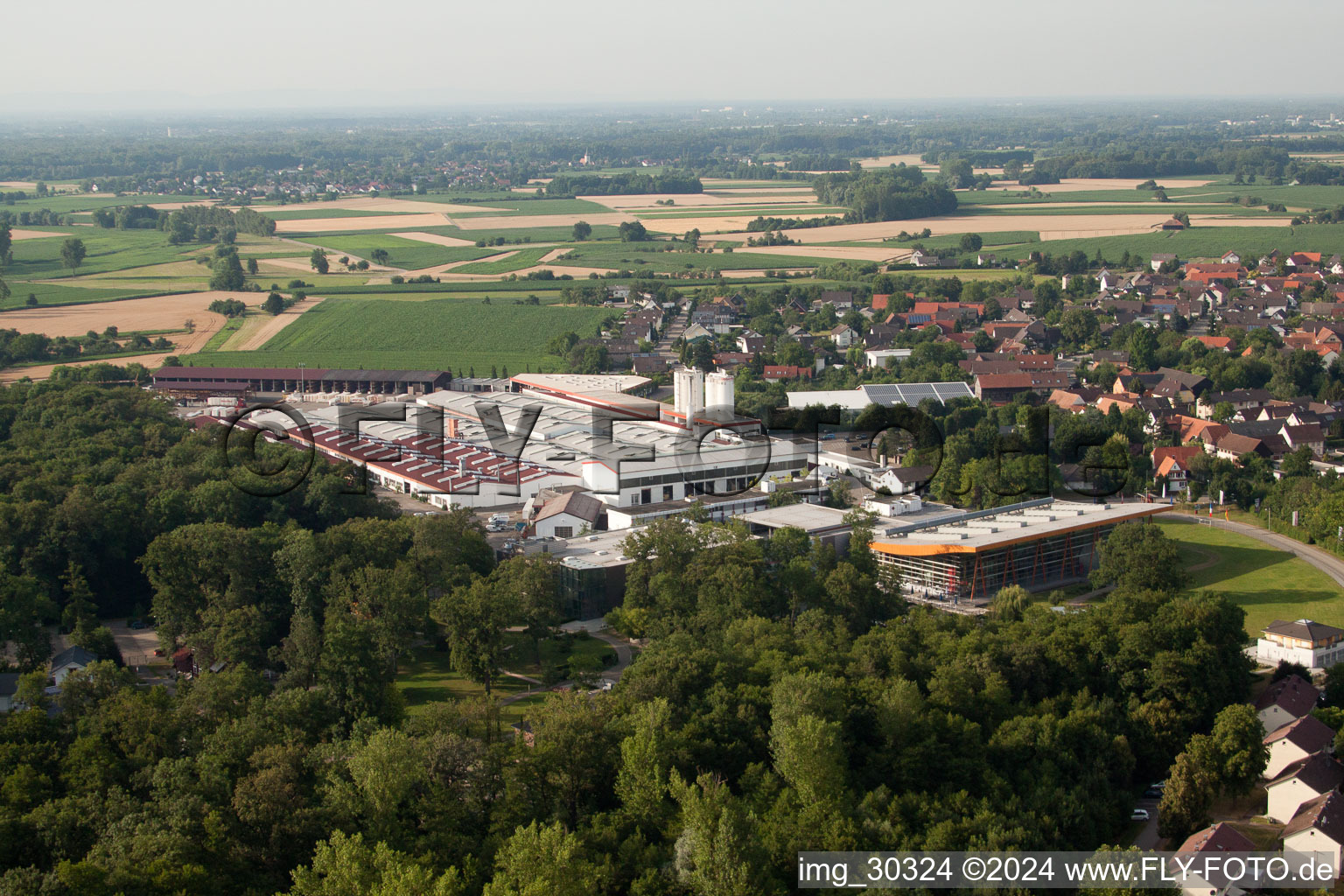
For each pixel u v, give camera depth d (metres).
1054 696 193.00
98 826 142.88
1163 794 171.50
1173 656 191.00
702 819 139.62
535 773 156.00
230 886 138.00
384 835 142.38
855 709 172.50
